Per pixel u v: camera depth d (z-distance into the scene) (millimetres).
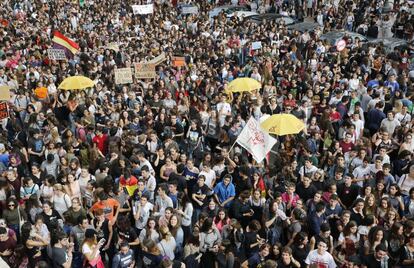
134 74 27688
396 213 14672
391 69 26609
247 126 16703
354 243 13695
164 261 12656
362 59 29719
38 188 15609
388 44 36875
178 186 16328
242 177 16359
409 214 15383
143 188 15500
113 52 34094
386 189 16141
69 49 30406
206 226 13703
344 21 46344
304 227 14414
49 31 43094
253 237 13797
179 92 25375
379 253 12914
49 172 17516
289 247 13164
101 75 28688
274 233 14656
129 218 15359
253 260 13430
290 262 13062
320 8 49656
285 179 16750
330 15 47719
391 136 20094
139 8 49062
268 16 47469
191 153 19953
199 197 15922
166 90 24500
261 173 17062
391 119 20188
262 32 40156
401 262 13594
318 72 28109
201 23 44062
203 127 21516
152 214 14656
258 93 24625
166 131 20250
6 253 13086
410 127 19750
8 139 21234
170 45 37094
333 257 13672
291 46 35094
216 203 15578
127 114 21219
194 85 26359
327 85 24438
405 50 31547
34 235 13289
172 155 17703
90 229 13250
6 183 15250
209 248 13750
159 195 15203
